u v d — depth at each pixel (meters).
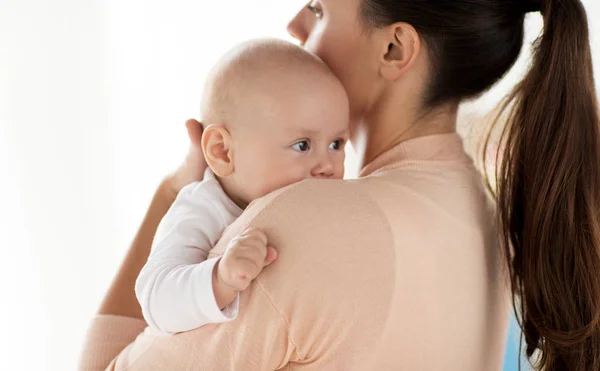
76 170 2.41
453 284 0.91
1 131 2.31
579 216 0.98
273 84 0.99
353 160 2.06
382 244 0.83
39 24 2.31
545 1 0.96
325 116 0.99
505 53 0.97
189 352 0.88
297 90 0.98
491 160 1.14
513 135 1.00
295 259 0.82
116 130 2.44
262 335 0.83
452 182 0.94
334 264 0.81
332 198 0.84
